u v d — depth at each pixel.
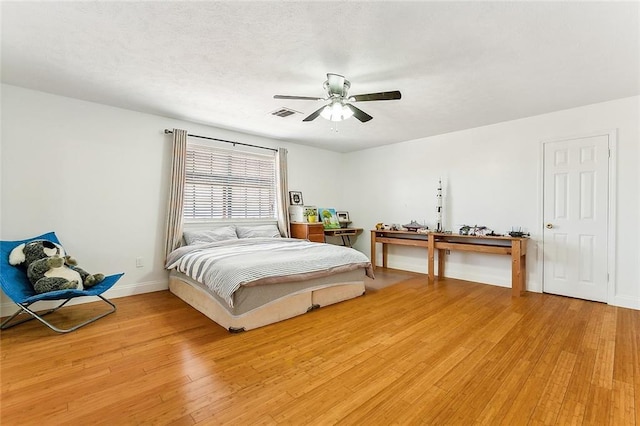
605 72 2.62
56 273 2.75
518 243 3.64
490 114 3.78
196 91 3.09
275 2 1.75
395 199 5.43
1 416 1.51
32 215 3.07
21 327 2.66
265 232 4.62
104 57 2.41
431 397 1.69
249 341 2.41
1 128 2.92
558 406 1.60
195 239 3.97
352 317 2.97
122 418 1.51
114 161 3.56
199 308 3.10
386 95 2.47
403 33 2.05
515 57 2.36
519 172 3.99
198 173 4.30
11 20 1.93
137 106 3.54
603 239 3.39
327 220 5.68
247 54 2.35
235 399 1.67
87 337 2.46
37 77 2.79
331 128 4.44
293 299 2.98
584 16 1.85
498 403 1.63
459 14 1.85
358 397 1.69
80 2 1.76
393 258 5.50
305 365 2.04
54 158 3.19
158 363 2.05
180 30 2.04
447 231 4.69
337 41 2.15
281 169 5.08
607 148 3.36
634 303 3.20
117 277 3.15
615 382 1.82
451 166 4.66
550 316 2.96
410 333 2.57
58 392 1.71
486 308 3.22
